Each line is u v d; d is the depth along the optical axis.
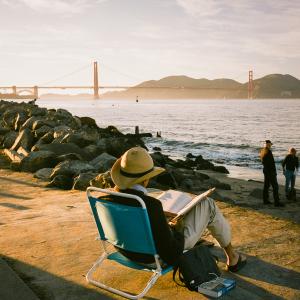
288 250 4.47
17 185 10.79
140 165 3.24
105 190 3.37
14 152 16.19
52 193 9.56
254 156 35.22
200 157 28.70
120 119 98.50
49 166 13.12
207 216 3.71
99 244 4.82
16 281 3.77
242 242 4.70
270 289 3.60
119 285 3.76
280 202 13.16
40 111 30.34
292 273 3.92
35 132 18.95
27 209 7.49
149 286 3.33
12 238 5.11
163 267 3.42
